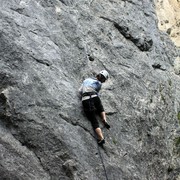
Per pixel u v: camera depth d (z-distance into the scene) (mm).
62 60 8711
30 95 7555
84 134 7773
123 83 9617
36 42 8438
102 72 8547
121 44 10633
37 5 9328
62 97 7938
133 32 11164
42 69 8070
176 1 14430
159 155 9086
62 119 7641
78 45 9438
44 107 7574
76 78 8797
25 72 7766
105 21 10875
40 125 7332
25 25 8539
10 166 6750
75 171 7156
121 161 8055
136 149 8578
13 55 7836
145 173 8422
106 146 8016
